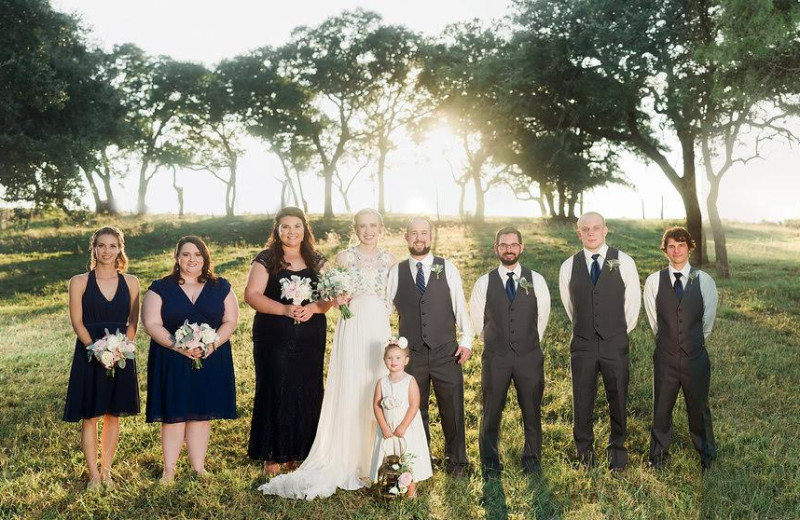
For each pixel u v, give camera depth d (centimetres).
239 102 3888
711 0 1502
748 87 1363
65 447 593
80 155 2317
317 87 3912
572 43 1702
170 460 509
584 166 3503
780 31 1198
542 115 1998
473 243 2147
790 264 1864
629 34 1573
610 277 527
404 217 3709
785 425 629
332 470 507
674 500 473
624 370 527
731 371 793
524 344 522
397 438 491
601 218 537
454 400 520
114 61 4016
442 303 521
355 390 515
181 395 500
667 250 535
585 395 537
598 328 528
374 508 463
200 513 457
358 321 521
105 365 480
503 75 1831
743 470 521
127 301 514
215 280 535
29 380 829
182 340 488
